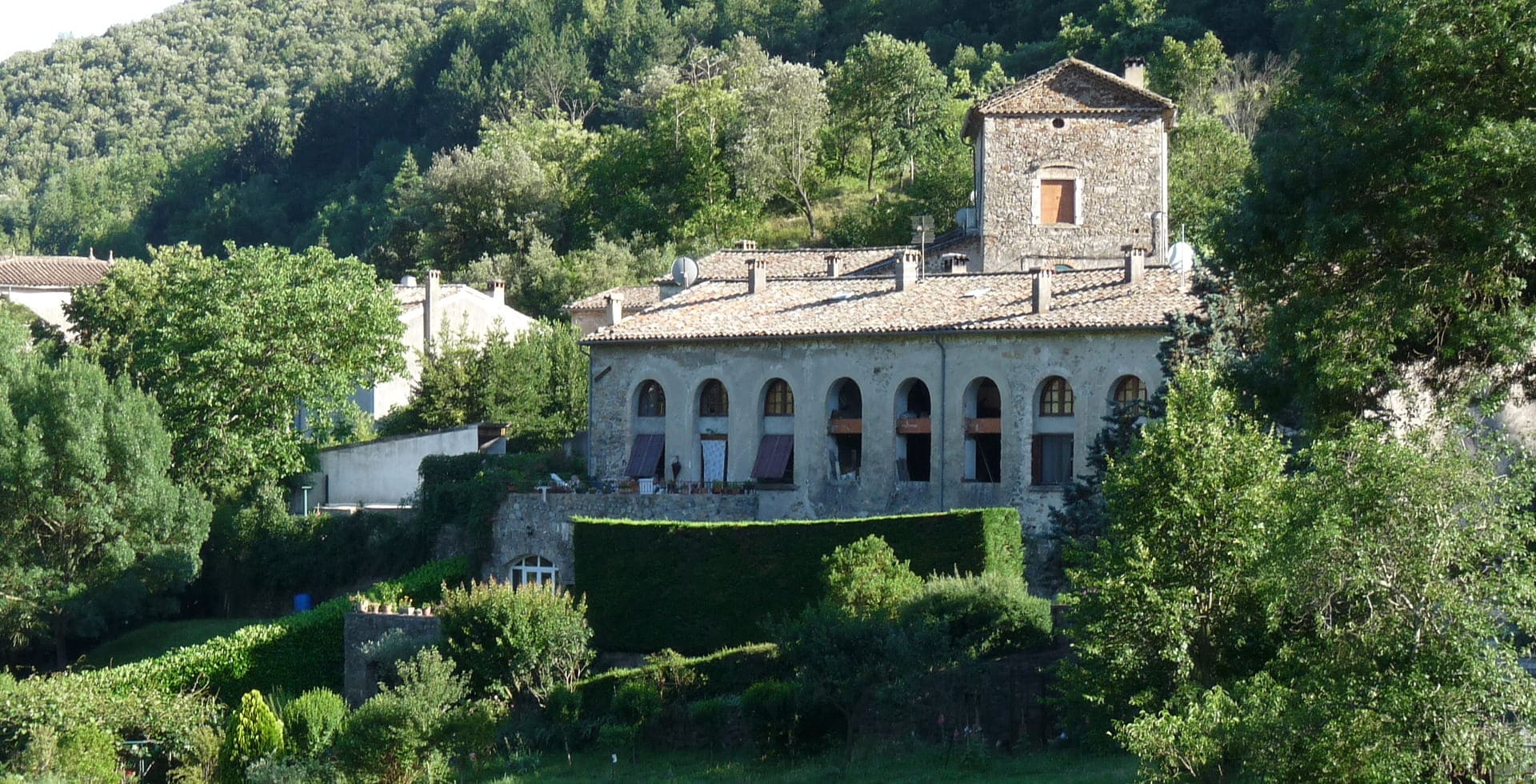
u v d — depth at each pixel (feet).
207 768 130.11
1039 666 113.91
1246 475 83.05
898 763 110.01
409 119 531.09
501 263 329.52
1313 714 68.44
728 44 451.12
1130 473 85.40
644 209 353.10
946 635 115.14
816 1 498.28
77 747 128.67
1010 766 105.40
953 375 161.58
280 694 149.38
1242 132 299.17
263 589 183.93
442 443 202.49
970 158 306.14
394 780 118.62
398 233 370.53
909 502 162.81
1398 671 66.90
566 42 504.02
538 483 171.01
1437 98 92.73
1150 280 163.94
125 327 245.65
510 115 469.16
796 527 144.15
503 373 222.89
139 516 177.68
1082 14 415.64
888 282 181.78
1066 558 93.76
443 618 139.54
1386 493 67.77
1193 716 72.59
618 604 151.02
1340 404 99.96
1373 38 94.32
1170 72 315.37
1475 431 85.51
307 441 202.90
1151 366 150.61
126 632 181.16
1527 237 89.45
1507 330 92.02
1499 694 65.46
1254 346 127.75
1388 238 97.04
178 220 517.55
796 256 222.48
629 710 128.98
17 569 170.71
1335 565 68.80
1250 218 103.45
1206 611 81.71
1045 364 156.46
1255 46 359.05
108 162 602.85
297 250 456.86
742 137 344.90
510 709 135.74
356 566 178.81
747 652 129.90
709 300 185.37
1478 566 69.51
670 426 176.04
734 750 125.18
